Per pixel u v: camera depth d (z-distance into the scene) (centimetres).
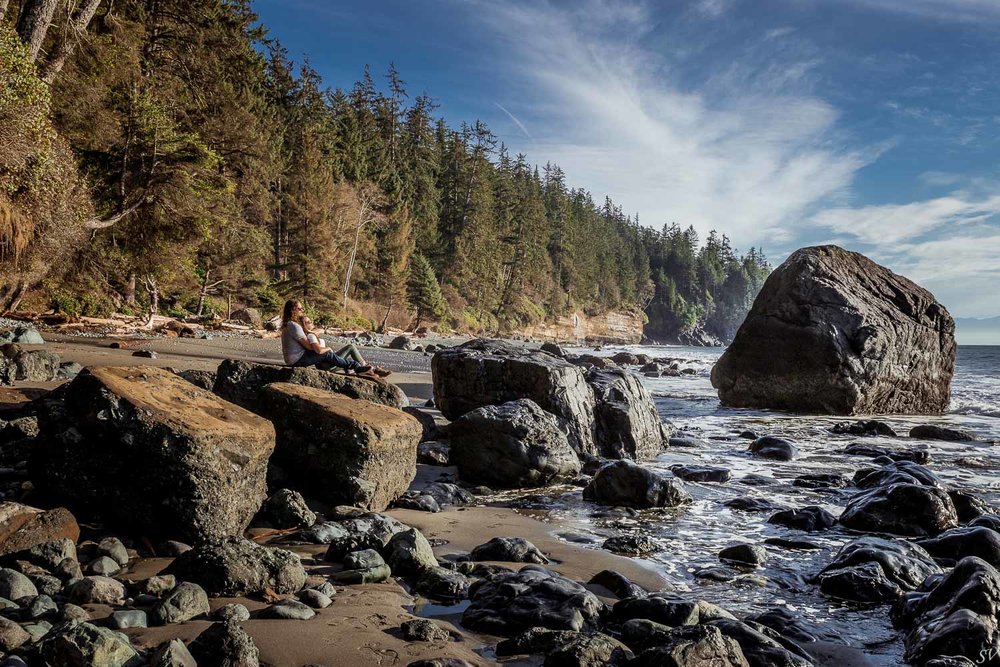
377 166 8194
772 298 1789
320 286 5516
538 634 308
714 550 512
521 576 389
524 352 1067
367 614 339
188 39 3256
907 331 1731
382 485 598
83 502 448
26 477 537
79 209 2042
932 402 1797
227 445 451
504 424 766
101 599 330
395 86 9006
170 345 2064
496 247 9600
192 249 3025
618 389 1029
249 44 5000
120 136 2538
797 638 343
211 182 2852
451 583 386
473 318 8650
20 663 248
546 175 13438
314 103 7581
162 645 261
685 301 16338
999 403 1930
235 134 3259
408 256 7625
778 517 602
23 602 318
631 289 13812
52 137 1720
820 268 1780
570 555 484
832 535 563
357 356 967
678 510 649
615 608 358
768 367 1734
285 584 367
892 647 341
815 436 1252
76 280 2506
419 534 437
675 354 6266
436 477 761
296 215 5681
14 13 2034
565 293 11419
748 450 1066
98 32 2689
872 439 1211
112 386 452
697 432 1287
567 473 777
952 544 492
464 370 1001
